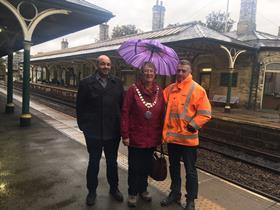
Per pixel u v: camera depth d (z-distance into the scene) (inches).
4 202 132.4
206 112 125.6
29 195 140.9
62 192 145.8
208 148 320.5
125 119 130.0
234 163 270.8
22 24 297.1
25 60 306.5
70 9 305.1
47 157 202.4
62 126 319.3
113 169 140.4
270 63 597.0
